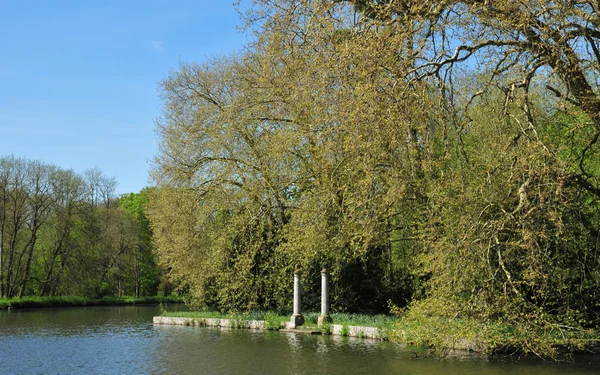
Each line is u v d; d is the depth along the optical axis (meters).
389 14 15.88
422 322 14.92
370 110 14.45
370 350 19.06
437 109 16.36
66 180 53.56
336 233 23.33
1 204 50.47
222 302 29.25
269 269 28.11
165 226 31.30
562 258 14.87
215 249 28.66
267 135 25.64
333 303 27.78
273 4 20.73
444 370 14.70
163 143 32.41
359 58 14.91
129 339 24.70
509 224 14.05
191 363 17.52
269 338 23.41
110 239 60.25
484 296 13.49
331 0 18.31
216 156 29.64
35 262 56.56
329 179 20.84
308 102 19.11
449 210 15.88
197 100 32.19
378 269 28.23
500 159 14.74
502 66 15.48
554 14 13.44
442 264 14.09
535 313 13.61
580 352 16.14
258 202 28.14
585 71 15.38
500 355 16.55
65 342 23.98
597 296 16.02
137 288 66.50
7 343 23.81
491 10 14.20
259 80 25.02
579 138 17.25
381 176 17.38
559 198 13.27
